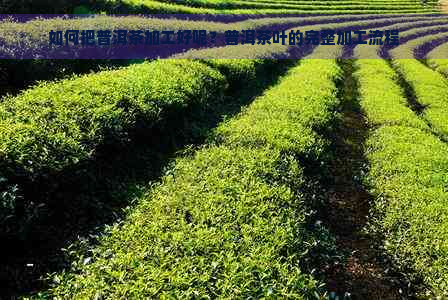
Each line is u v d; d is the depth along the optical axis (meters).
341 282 9.10
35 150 8.50
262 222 7.98
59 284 6.80
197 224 7.84
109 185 10.02
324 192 12.07
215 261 6.84
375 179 13.12
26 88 15.38
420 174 12.88
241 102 18.70
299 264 7.73
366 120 19.38
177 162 11.24
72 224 8.73
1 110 9.66
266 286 6.46
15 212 7.70
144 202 8.88
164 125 12.63
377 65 29.72
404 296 8.93
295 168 10.73
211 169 10.12
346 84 25.55
